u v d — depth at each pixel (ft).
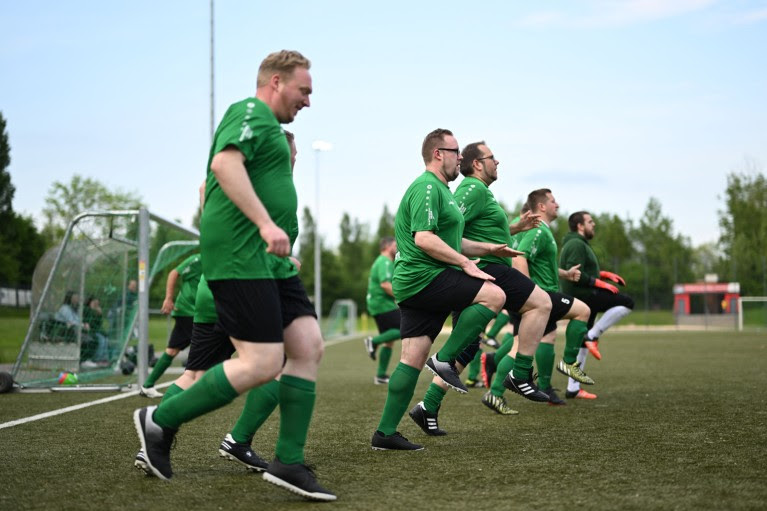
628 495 10.51
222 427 17.95
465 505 10.12
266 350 10.33
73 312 32.24
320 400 24.63
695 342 64.03
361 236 272.92
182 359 42.24
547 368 22.61
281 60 11.14
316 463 13.52
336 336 100.48
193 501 10.63
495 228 18.94
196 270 25.64
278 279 11.05
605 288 24.77
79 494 11.07
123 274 36.40
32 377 29.63
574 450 14.38
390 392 15.07
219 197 10.49
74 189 152.56
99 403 23.99
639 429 16.92
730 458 13.24
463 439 16.11
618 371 34.37
